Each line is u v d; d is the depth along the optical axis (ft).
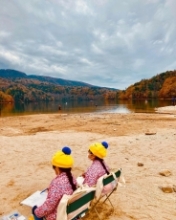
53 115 109.40
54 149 33.27
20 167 24.81
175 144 33.22
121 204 15.83
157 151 30.17
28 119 89.15
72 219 10.71
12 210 15.19
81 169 24.09
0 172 23.13
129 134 46.91
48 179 21.03
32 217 11.73
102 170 12.93
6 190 18.52
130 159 27.12
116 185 13.60
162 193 17.78
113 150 31.50
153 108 166.50
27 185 19.52
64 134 47.34
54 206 10.18
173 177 21.11
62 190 10.16
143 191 18.08
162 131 49.01
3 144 36.27
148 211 15.01
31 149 33.19
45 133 49.55
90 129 56.13
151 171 22.81
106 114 110.93
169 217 14.32
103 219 13.87
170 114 102.78
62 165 10.39
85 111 150.00
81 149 32.99
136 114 105.50
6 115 121.49
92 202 15.38
